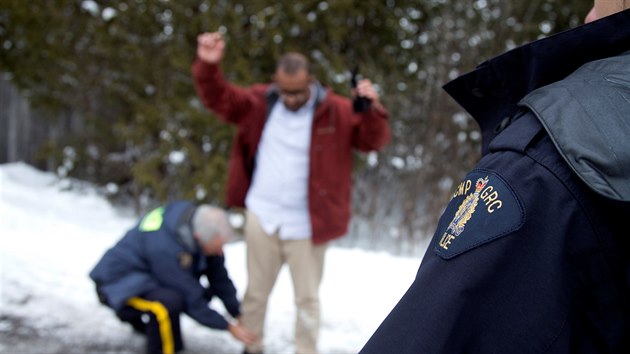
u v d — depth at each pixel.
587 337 0.94
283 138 3.39
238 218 8.59
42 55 8.76
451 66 8.18
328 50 8.18
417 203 8.29
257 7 7.93
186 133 8.47
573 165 0.90
